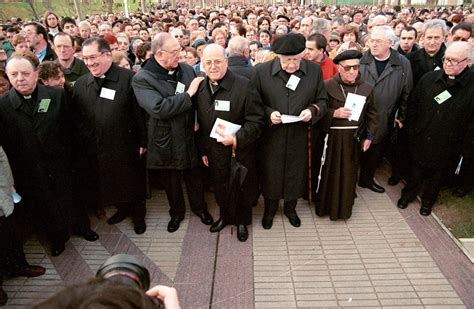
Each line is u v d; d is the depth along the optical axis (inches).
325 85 138.0
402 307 105.7
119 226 149.0
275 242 136.1
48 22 258.8
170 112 119.0
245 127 123.4
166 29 327.6
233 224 140.8
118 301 19.6
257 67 131.9
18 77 108.7
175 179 137.6
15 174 120.0
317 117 126.9
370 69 156.4
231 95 122.3
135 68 188.5
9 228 113.9
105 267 37.2
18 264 118.8
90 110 127.3
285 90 125.7
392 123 164.7
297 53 116.9
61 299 19.4
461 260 123.2
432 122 137.4
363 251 129.6
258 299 110.1
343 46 181.9
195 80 125.5
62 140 125.0
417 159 144.7
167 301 35.9
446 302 106.7
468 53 125.8
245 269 122.6
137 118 132.6
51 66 133.5
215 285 116.0
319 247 132.5
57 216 125.5
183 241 138.3
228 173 133.3
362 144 143.9
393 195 166.1
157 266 125.0
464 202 153.8
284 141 130.5
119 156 131.8
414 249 129.6
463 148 138.1
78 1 460.4
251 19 378.6
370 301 108.1
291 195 137.3
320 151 146.3
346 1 1592.0
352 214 152.5
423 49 169.5
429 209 148.7
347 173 138.9
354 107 133.1
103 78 124.6
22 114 114.3
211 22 405.1
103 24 272.2
